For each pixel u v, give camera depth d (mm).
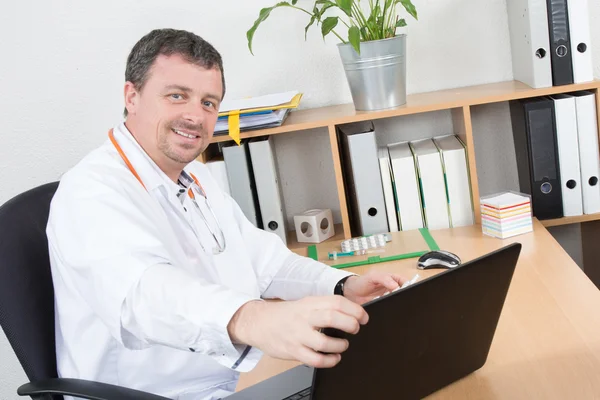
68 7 2371
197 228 1633
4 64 2400
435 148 2242
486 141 2504
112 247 1289
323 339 972
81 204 1369
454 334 1197
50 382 1366
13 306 1428
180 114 1515
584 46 2129
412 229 2215
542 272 1712
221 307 1116
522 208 2027
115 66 2414
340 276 1595
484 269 1151
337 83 2439
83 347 1478
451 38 2406
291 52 2414
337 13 2379
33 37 2389
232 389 1571
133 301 1216
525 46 2209
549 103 2150
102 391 1317
